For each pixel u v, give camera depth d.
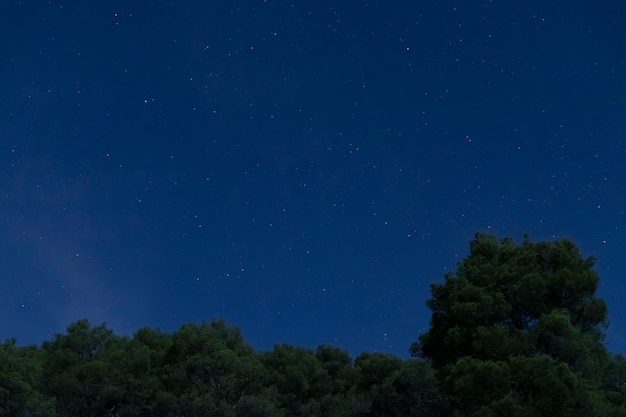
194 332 61.12
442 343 39.75
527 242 40.06
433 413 43.06
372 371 63.75
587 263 38.62
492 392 34.00
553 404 32.88
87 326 64.62
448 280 40.88
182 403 54.31
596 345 38.88
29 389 54.25
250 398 54.38
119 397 59.81
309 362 67.88
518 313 37.66
